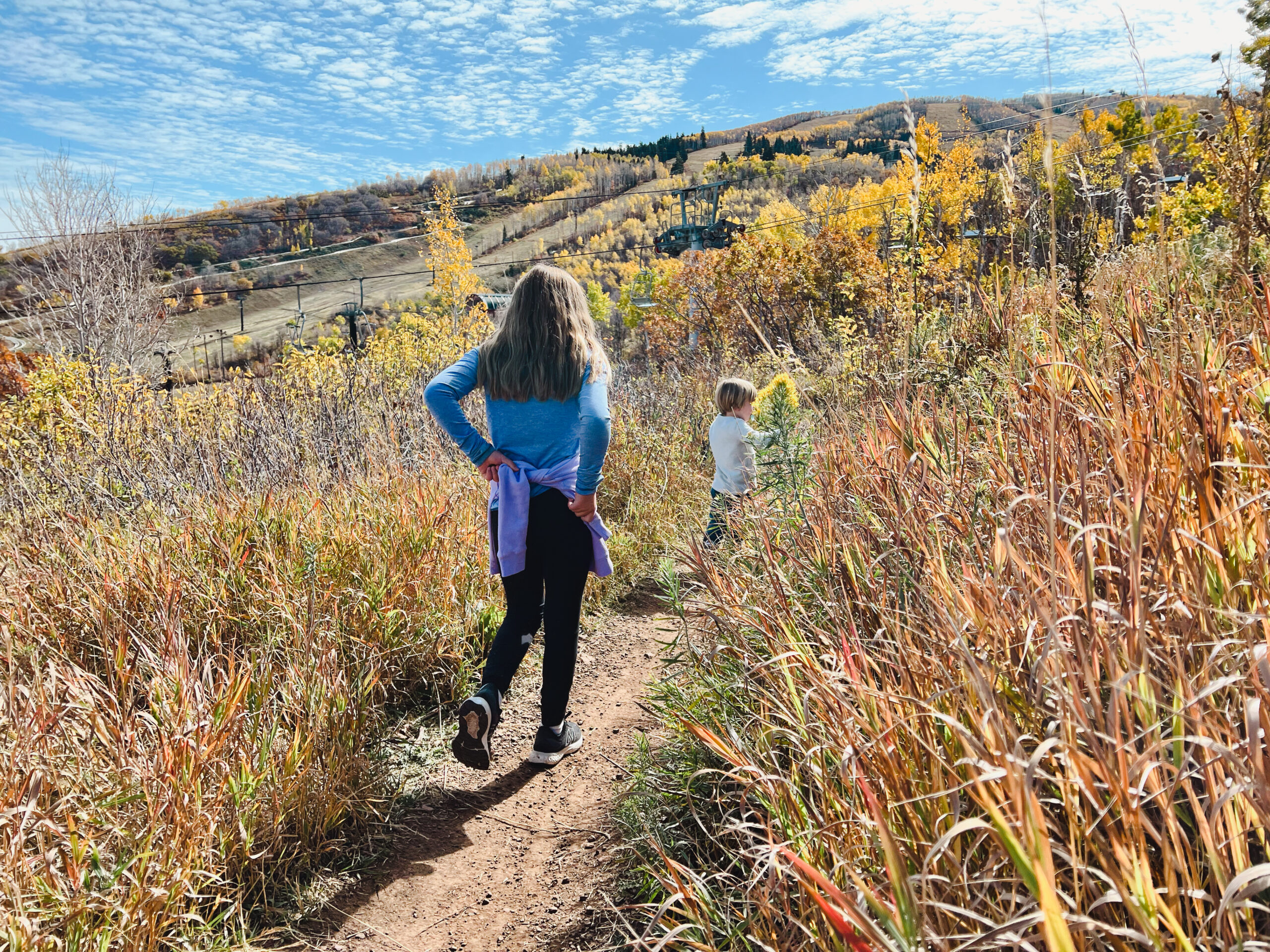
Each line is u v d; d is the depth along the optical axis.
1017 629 1.48
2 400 9.78
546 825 2.60
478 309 30.08
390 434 5.70
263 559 3.58
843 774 1.43
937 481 2.42
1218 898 1.01
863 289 16.27
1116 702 0.98
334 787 2.48
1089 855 1.16
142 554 3.56
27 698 2.33
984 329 3.92
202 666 2.86
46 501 4.43
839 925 1.03
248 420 5.64
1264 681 1.03
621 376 9.06
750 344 13.37
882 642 1.80
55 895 1.77
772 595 2.44
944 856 1.25
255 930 2.08
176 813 2.02
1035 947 1.12
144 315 25.39
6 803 1.92
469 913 2.19
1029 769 0.93
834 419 3.46
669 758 2.46
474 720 2.61
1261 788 0.91
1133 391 2.09
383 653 3.18
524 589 2.90
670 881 1.72
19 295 23.75
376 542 3.80
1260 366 2.09
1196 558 1.41
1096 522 1.65
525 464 2.86
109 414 5.74
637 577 4.98
